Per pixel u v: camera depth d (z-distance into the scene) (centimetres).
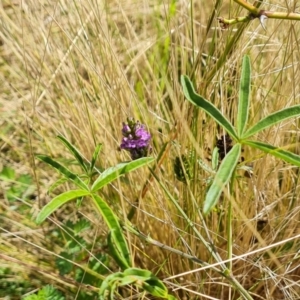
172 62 26
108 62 26
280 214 24
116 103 25
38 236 25
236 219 23
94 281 23
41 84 28
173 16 28
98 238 25
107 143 24
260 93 25
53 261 24
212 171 19
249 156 24
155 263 22
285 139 25
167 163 24
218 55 24
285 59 25
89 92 28
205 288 22
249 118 25
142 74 31
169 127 25
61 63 27
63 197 18
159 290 18
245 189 24
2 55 32
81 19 25
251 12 19
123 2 33
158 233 23
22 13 29
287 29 26
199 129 23
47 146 27
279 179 26
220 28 24
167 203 23
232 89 25
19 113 29
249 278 23
